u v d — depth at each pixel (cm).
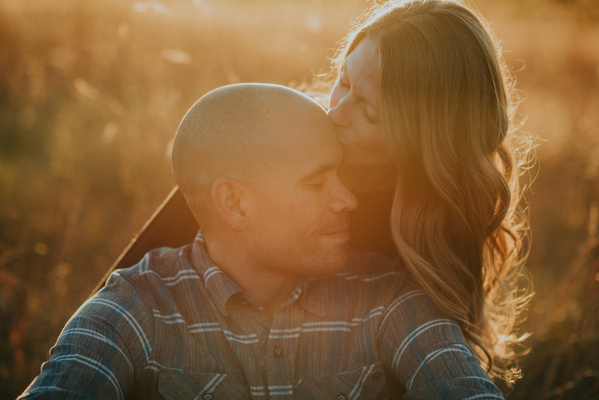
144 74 371
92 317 107
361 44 119
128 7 401
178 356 111
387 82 113
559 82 495
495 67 122
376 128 117
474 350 125
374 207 139
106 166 345
